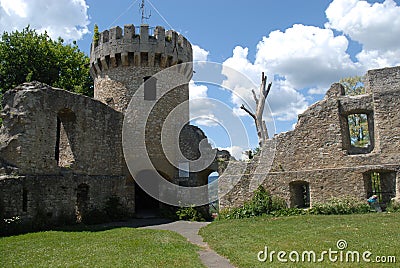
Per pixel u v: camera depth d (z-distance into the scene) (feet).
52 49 97.19
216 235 42.42
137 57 75.87
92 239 40.37
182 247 35.35
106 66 77.87
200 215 65.82
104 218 61.72
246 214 62.23
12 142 50.52
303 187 75.46
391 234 35.70
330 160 63.00
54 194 53.16
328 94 65.46
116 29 77.20
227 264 29.01
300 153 65.05
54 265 28.40
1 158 50.03
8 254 32.76
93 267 27.63
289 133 66.44
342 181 60.85
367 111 64.54
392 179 60.39
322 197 61.62
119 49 75.87
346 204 57.52
